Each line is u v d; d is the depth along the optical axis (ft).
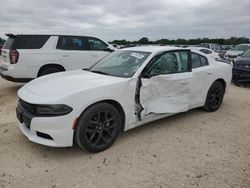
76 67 26.48
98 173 10.33
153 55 14.12
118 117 12.44
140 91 13.04
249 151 12.54
